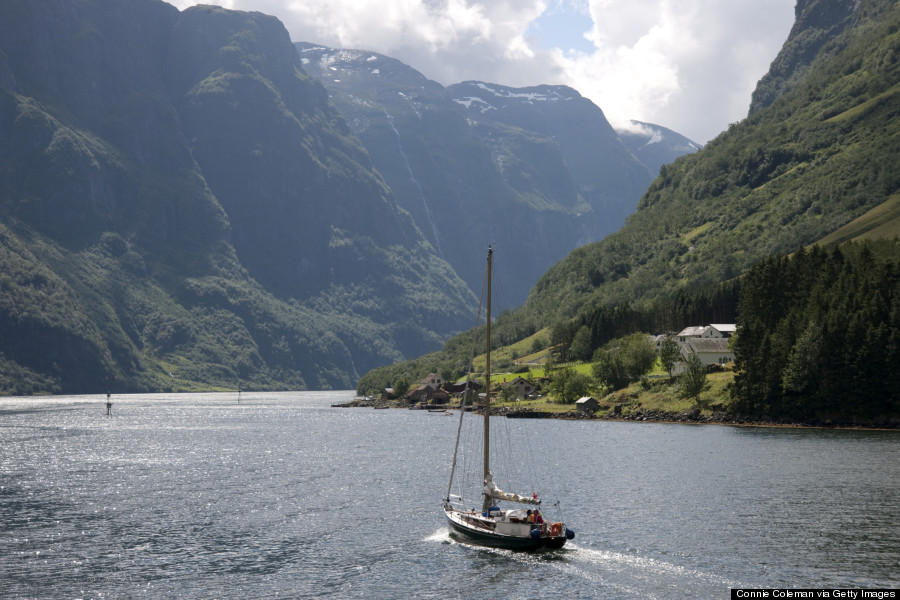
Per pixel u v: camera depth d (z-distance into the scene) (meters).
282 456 142.12
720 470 111.19
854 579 59.34
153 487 105.06
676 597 56.31
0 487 106.00
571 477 107.62
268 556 68.38
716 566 62.94
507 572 62.66
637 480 103.69
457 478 110.56
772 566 62.66
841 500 87.94
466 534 72.25
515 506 86.75
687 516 80.31
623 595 56.91
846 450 132.12
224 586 60.38
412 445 162.12
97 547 71.81
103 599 57.62
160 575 63.22
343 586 60.03
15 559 67.94
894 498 88.94
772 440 149.75
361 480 110.06
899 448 134.50
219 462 132.88
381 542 72.81
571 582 59.97
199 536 75.69
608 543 70.06
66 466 128.62
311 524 80.62
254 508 89.38
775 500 88.25
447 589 59.00
